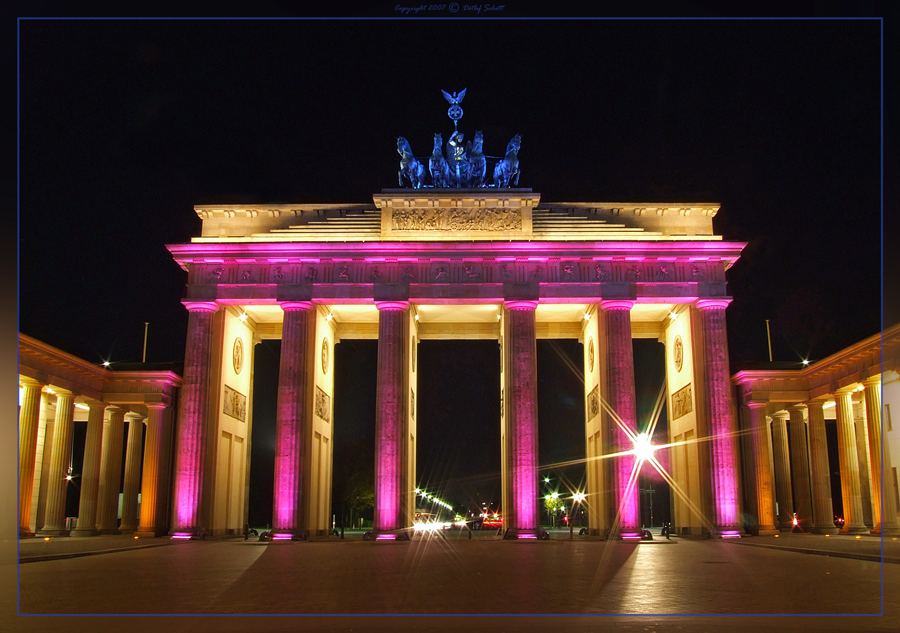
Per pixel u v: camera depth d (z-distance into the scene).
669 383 90.56
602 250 78.56
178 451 76.44
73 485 123.06
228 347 82.94
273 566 41.97
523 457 75.69
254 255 79.19
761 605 24.98
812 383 86.56
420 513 156.75
